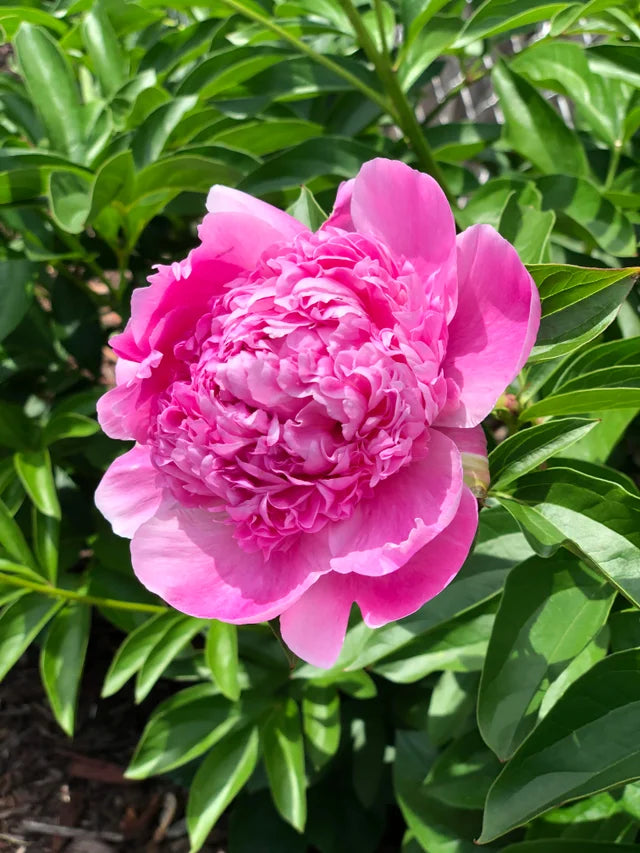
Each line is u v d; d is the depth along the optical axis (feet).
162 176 1.84
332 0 1.88
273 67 1.91
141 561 1.14
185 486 1.12
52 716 2.80
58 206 1.79
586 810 1.54
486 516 1.55
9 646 1.93
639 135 1.96
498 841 1.77
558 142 1.83
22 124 2.31
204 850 2.44
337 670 1.54
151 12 2.15
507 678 1.29
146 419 1.19
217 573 1.13
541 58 1.90
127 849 2.49
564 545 1.18
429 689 2.09
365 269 1.08
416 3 1.69
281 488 1.08
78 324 2.35
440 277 1.10
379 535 1.06
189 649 2.14
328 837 2.21
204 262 1.15
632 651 1.16
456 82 3.36
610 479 1.44
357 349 1.05
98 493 1.22
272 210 1.20
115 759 2.67
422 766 1.93
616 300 1.20
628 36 1.74
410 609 1.05
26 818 2.58
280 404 1.06
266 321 1.07
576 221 1.71
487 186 1.74
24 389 2.52
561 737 1.17
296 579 1.09
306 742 2.21
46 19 2.07
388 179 1.13
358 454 1.06
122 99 2.04
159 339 1.15
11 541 1.94
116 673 1.87
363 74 1.88
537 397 1.57
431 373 1.05
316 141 1.79
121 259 2.16
